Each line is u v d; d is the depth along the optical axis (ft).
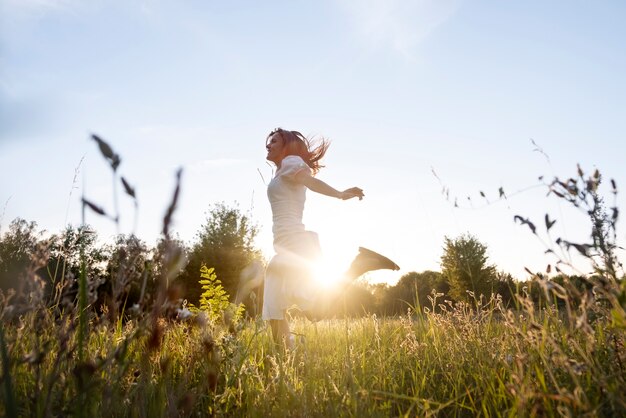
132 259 3.55
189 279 72.79
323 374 7.54
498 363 7.51
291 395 6.22
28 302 4.27
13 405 3.57
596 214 4.62
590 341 5.14
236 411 6.30
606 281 4.42
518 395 5.20
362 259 11.74
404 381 8.09
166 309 3.41
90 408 4.48
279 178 13.05
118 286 3.57
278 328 11.46
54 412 4.46
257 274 4.14
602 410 5.15
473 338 8.56
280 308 11.58
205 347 5.13
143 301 3.34
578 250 4.43
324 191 12.41
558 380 6.24
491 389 6.72
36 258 4.13
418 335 10.88
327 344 10.85
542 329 5.35
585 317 4.67
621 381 5.01
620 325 4.25
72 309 4.38
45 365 5.15
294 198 12.98
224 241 73.51
